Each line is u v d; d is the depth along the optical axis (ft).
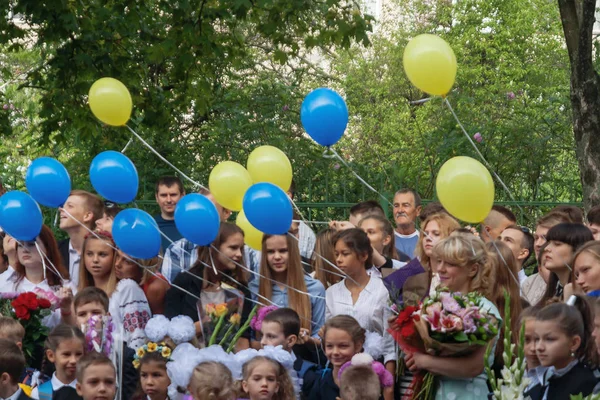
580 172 38.58
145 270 25.11
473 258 19.24
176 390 19.76
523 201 40.93
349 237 23.81
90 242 24.73
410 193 31.12
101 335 21.44
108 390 19.76
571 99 38.63
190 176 45.65
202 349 19.94
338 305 23.93
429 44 21.59
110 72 43.27
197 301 23.32
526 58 88.12
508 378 13.19
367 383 19.26
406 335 18.20
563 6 39.27
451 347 17.90
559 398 17.06
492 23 89.56
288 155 42.57
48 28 41.22
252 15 45.24
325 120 23.16
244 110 47.67
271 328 21.83
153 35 44.75
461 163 20.70
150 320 21.43
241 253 24.57
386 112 79.77
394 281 22.57
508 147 44.50
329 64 83.87
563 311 17.19
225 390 19.12
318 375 21.89
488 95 63.41
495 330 17.88
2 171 42.04
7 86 56.85
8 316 22.35
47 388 21.02
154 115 45.21
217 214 23.47
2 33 43.62
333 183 41.14
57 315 24.07
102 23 43.29
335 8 44.32
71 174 44.37
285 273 24.59
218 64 49.62
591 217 24.88
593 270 19.84
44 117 43.91
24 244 25.54
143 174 42.96
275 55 45.75
